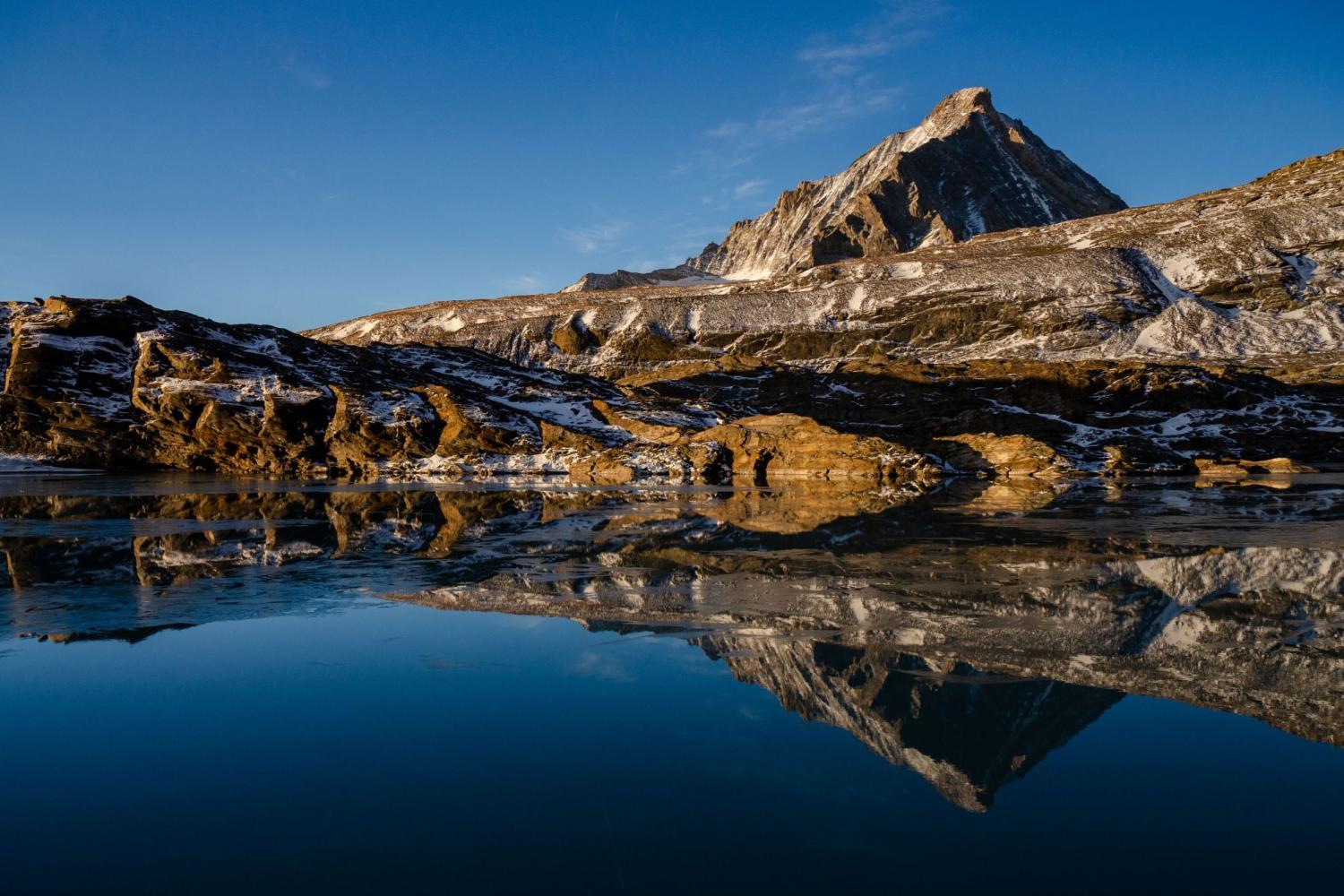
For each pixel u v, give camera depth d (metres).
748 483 35.16
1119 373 57.22
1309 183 119.50
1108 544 14.05
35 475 40.22
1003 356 92.44
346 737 5.03
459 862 3.50
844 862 3.47
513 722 5.27
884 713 5.46
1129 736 5.01
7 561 12.28
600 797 4.15
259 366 47.28
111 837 3.75
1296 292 94.62
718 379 72.06
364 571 11.28
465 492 28.77
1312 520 18.11
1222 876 3.32
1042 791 4.19
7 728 5.19
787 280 135.50
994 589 9.88
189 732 5.11
